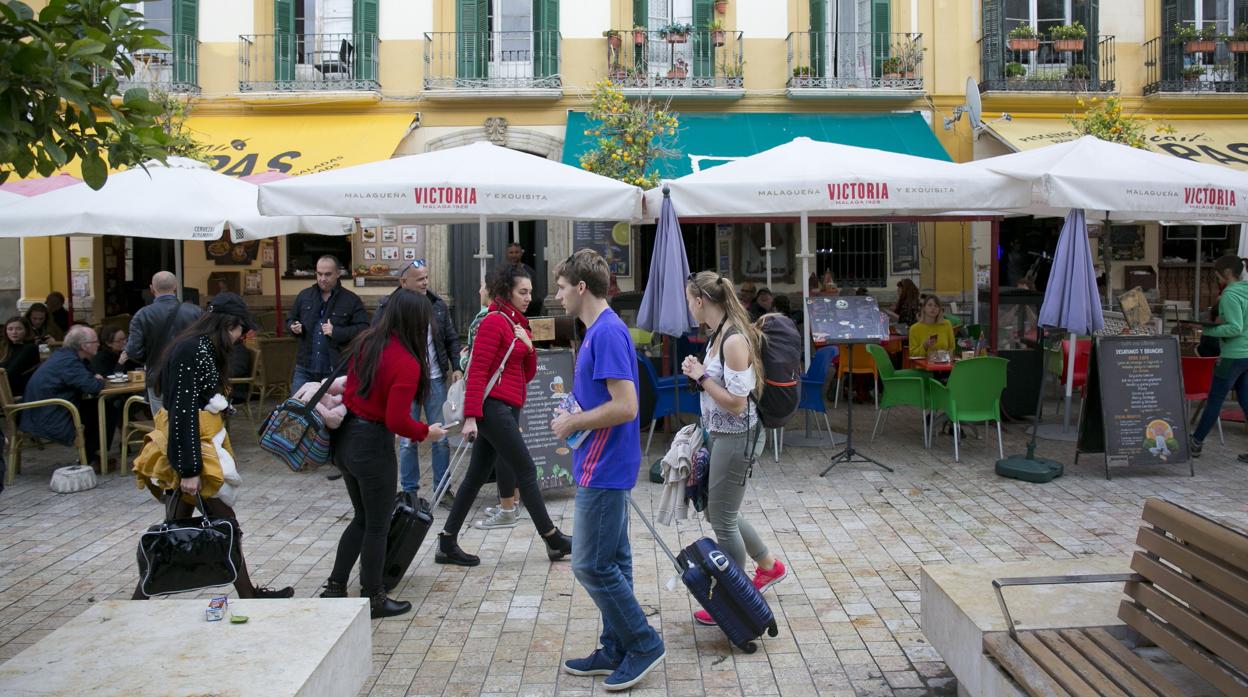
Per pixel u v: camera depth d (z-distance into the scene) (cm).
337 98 1427
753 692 385
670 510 452
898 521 632
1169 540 302
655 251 764
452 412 555
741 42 1480
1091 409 766
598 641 439
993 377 794
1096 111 1316
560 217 736
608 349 370
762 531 614
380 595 467
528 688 392
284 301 1492
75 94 304
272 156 1348
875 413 1097
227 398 452
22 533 623
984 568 388
